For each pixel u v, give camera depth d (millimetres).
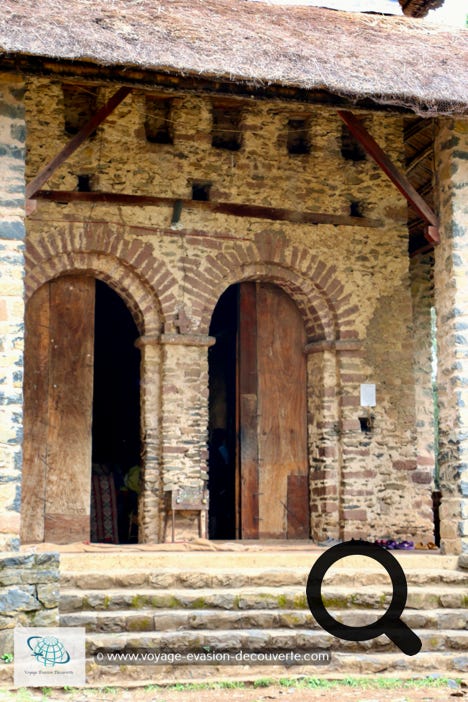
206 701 7547
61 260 12781
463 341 10867
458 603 9336
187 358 13070
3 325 9492
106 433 17578
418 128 14156
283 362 14055
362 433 13633
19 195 9688
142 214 13055
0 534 9203
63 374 13008
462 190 11062
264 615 8750
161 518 12781
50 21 9398
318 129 13984
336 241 13867
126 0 10742
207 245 13297
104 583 9094
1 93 9734
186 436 12922
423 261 16828
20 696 7551
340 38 11078
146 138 13406
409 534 13586
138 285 13117
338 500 13539
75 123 13258
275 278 13789
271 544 13055
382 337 13883
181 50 9578
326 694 7828
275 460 13852
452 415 10852
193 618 8633
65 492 12805
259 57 9820
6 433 9367
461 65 10898
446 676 8469
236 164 13562
